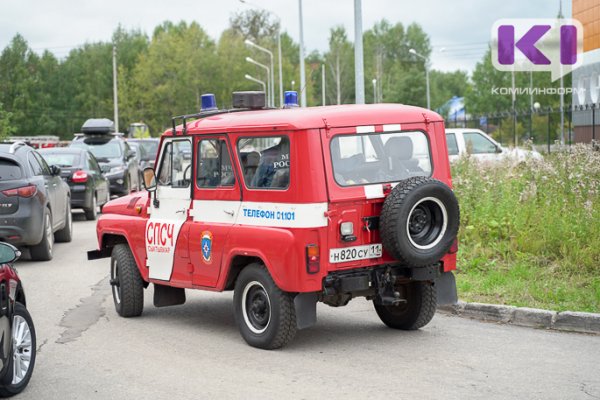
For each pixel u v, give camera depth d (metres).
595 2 29.16
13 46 130.88
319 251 8.62
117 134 33.88
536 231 13.66
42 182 16.34
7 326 7.23
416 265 8.88
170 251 10.30
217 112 10.29
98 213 25.80
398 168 9.24
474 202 15.24
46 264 16.09
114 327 10.49
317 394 7.44
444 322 10.42
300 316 8.75
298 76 117.75
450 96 151.50
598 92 29.11
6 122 50.66
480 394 7.35
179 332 10.13
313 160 8.63
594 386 7.54
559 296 10.83
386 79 136.62
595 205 13.71
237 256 9.32
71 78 134.38
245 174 9.27
